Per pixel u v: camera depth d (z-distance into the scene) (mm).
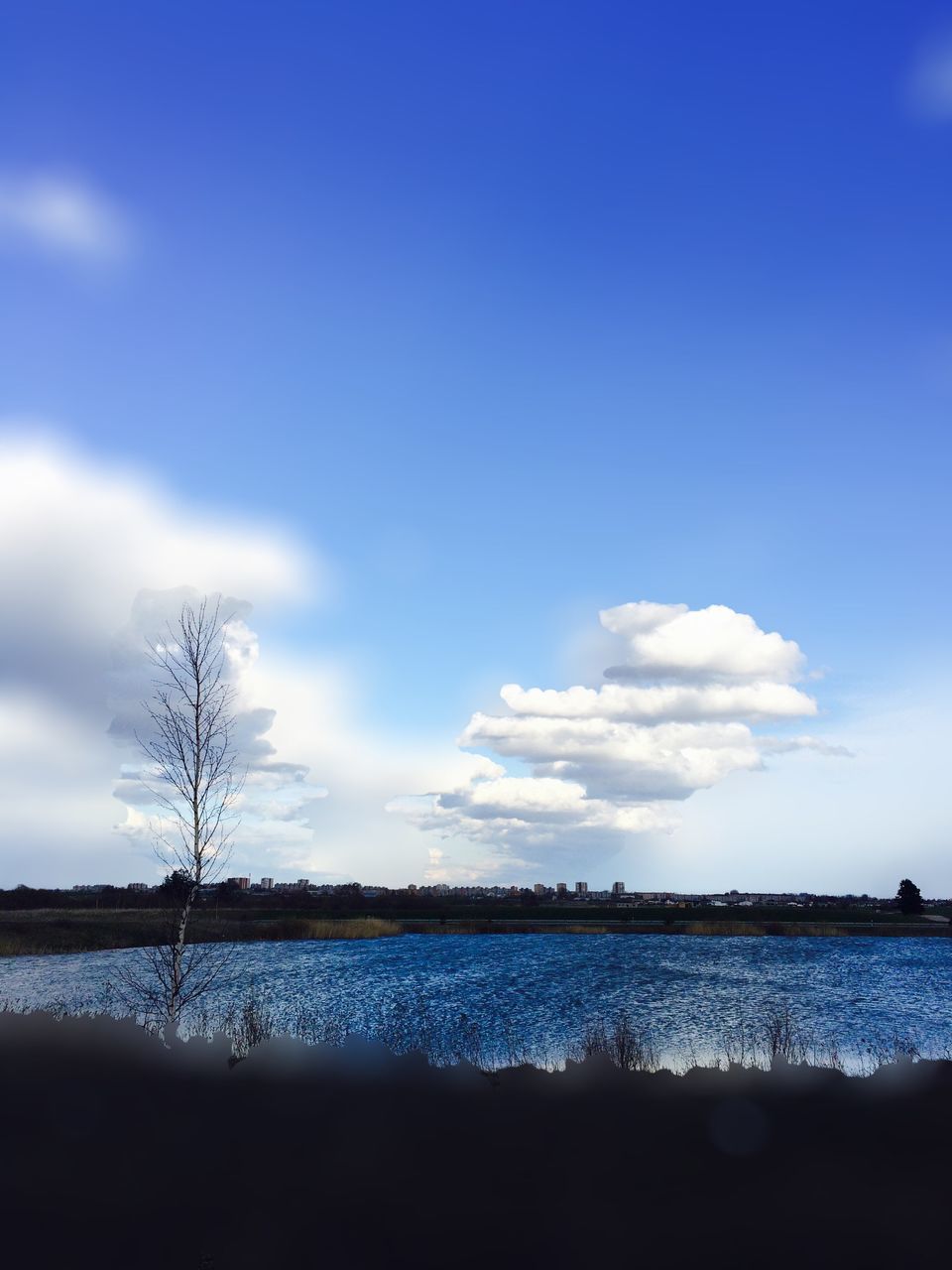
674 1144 12883
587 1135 13352
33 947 60781
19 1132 13414
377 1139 13164
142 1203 10875
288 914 115625
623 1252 9586
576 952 72062
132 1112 14359
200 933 70438
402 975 51812
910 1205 10797
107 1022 22828
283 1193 11148
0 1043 19297
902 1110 14656
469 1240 9633
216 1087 15914
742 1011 38250
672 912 155750
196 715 23438
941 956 73000
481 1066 22125
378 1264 9219
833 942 91562
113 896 102812
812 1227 10211
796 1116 14289
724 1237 9703
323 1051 18844
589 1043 24969
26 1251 9578
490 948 76875
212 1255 9336
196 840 23109
